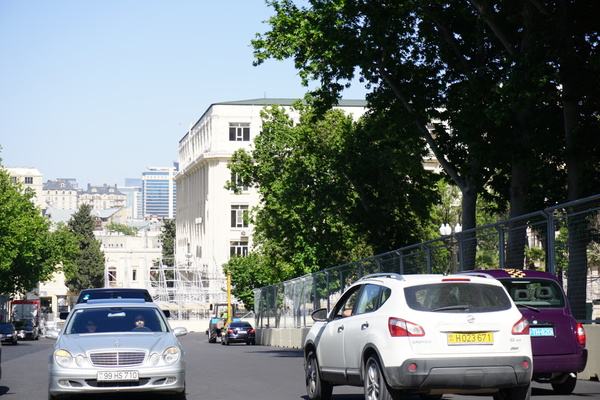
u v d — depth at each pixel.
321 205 49.03
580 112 26.70
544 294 15.23
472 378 11.41
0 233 81.50
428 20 31.94
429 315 11.55
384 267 30.70
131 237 185.75
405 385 11.41
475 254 22.78
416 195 46.50
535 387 17.28
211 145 113.25
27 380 21.67
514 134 28.42
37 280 93.25
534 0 25.38
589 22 24.91
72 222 168.50
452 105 32.69
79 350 14.50
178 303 108.38
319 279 41.94
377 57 33.00
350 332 13.00
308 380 15.15
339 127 49.59
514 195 30.23
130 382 14.41
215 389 17.52
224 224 112.12
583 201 17.17
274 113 55.81
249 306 96.75
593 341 18.48
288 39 33.75
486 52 32.38
